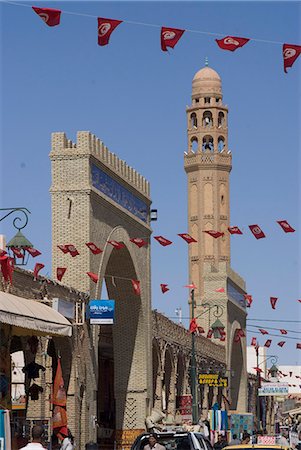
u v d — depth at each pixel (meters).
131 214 51.69
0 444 21.41
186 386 66.56
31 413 36.53
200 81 105.94
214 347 78.31
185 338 66.50
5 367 32.81
